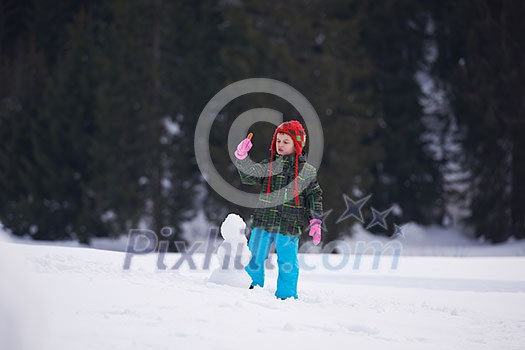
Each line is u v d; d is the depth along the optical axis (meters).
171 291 6.55
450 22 45.81
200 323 5.34
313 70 40.91
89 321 4.96
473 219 42.03
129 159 39.81
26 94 40.25
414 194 45.88
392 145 45.28
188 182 40.75
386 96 46.31
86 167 38.94
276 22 42.84
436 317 7.39
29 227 37.75
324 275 13.06
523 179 39.75
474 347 5.79
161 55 44.00
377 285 11.38
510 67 40.28
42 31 45.78
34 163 39.34
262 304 6.66
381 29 46.91
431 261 16.75
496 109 40.50
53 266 7.55
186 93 42.94
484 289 11.18
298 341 5.16
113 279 7.02
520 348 5.87
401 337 5.95
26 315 3.37
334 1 42.47
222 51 41.47
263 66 40.94
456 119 43.22
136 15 41.69
